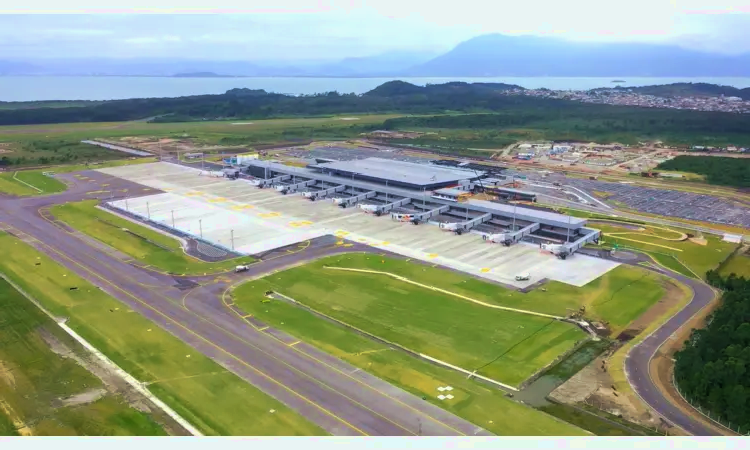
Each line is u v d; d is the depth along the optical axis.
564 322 83.62
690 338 78.88
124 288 93.69
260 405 61.25
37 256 108.38
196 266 104.31
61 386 64.31
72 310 84.88
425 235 125.06
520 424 58.38
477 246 117.81
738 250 120.19
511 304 89.44
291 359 71.44
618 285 98.19
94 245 115.69
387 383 66.19
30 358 70.75
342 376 67.62
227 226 130.00
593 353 75.25
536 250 116.19
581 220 124.19
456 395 63.84
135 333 77.81
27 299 88.81
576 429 57.75
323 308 87.19
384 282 97.75
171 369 68.50
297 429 57.00
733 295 84.00
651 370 70.56
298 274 100.94
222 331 78.88
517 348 75.62
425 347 75.44
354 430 57.00
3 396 62.22
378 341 76.94
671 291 96.56
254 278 98.88
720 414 60.28
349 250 114.19
